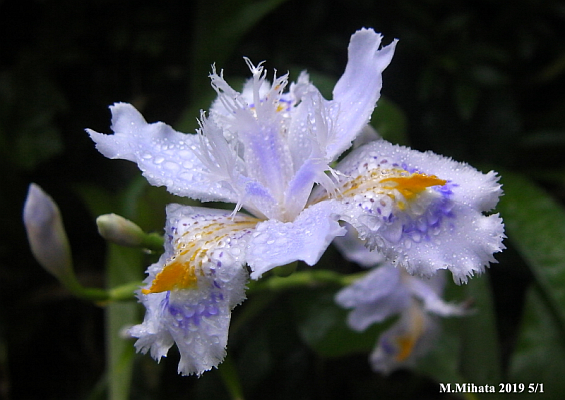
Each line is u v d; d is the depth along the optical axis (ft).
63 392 0.79
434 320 0.65
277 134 0.53
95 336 0.81
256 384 0.73
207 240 0.49
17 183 0.77
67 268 0.58
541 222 0.69
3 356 0.74
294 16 0.78
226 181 0.51
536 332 0.69
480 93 0.83
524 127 0.87
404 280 0.62
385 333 0.64
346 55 0.80
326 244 0.46
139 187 0.66
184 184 0.51
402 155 0.51
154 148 0.52
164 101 0.82
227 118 0.52
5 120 0.77
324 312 0.69
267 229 0.49
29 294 0.78
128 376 0.62
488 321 0.68
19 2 0.77
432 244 0.48
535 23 0.83
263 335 0.73
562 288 0.67
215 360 0.47
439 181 0.48
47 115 0.78
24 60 0.78
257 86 0.52
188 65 0.80
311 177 0.51
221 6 0.71
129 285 0.59
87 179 0.82
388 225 0.48
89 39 0.79
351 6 0.79
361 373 0.79
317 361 0.75
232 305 0.48
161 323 0.48
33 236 0.57
